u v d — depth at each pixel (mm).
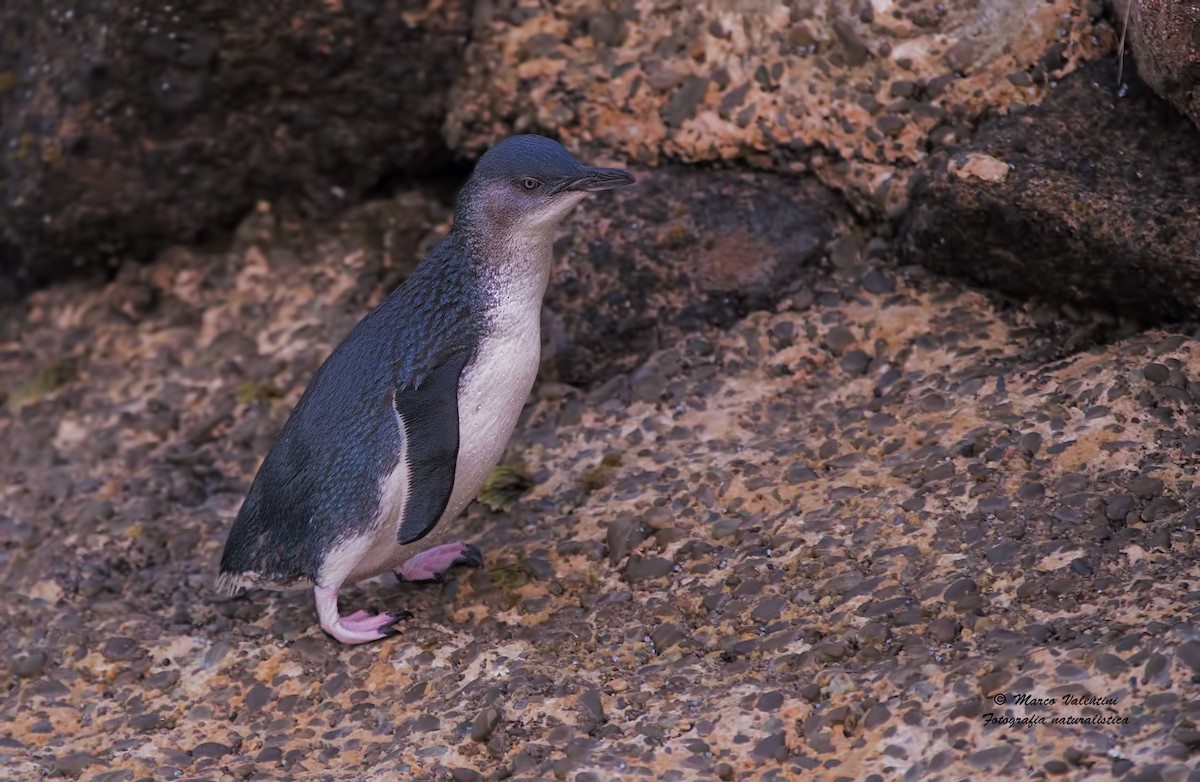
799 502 8797
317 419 8367
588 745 7309
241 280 12406
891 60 10172
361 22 11289
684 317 10594
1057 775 6309
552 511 9508
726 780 6945
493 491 9766
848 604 7859
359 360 8422
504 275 8312
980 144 9664
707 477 9250
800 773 6895
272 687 8414
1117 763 6242
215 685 8539
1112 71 9719
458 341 8250
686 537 8828
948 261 10047
